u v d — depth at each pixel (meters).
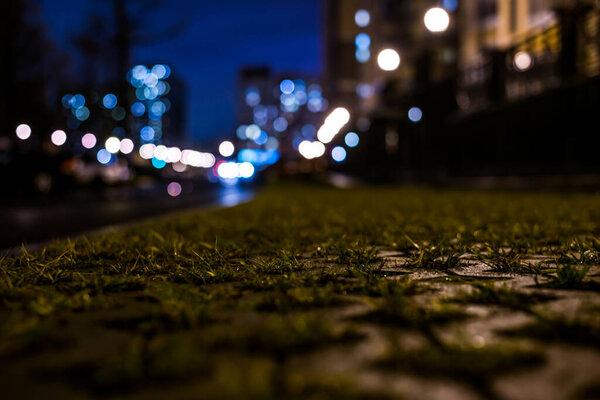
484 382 1.34
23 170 19.91
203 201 18.19
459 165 19.11
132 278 2.95
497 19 23.95
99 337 1.83
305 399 1.24
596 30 11.58
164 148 75.50
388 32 36.75
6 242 6.64
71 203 16.94
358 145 39.34
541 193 12.54
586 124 11.30
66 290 2.80
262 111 117.56
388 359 1.51
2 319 2.17
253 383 1.28
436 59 23.02
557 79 12.78
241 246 4.64
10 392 1.34
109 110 38.50
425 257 3.54
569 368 1.43
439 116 20.97
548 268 3.18
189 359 1.48
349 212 8.91
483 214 7.48
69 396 1.31
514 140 14.75
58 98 36.66
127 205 15.82
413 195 14.62
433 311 2.05
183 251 4.39
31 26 30.61
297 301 2.33
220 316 2.07
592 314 1.98
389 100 28.83
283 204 12.04
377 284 2.64
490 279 2.86
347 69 48.53
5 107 29.28
